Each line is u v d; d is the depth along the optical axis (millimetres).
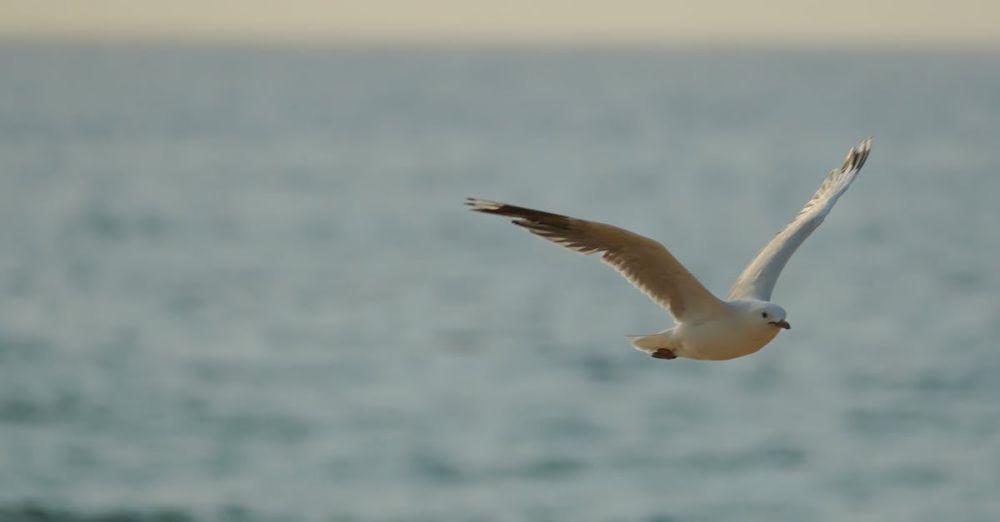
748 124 153500
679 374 34750
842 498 25328
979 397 32281
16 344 36969
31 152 104000
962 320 41125
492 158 106062
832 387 33375
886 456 27781
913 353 36812
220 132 136750
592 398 32125
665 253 11383
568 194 77250
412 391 32594
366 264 52281
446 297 45312
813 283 47688
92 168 91125
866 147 12938
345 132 140625
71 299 43750
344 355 36406
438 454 27594
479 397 32125
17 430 28750
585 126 153000
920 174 89562
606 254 11492
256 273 49688
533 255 54812
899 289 46531
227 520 24000
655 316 42500
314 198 75312
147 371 34156
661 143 123312
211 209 69062
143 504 24609
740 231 61094
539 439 28750
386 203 73188
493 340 38625
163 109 186250
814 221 12586
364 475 26312
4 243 55594
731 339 11531
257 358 35938
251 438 28484
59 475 26094
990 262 52031
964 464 27328
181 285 46750
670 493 25562
